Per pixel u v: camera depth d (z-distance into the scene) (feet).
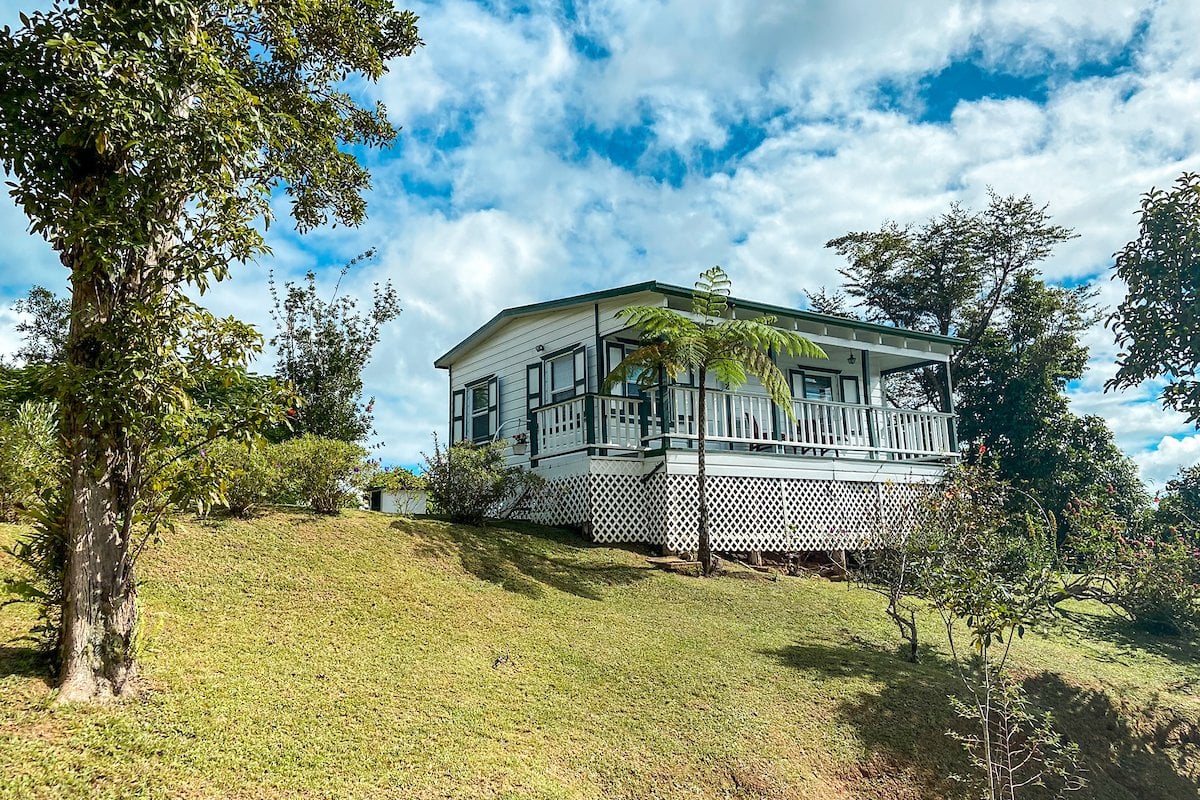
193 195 16.48
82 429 15.69
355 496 34.86
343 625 22.80
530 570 32.63
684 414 44.01
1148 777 22.57
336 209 33.78
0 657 15.89
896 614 28.17
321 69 30.37
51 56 15.03
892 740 21.35
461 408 64.18
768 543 43.52
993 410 72.64
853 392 62.13
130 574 16.42
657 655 24.77
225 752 14.85
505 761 16.88
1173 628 35.58
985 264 87.81
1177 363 26.09
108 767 13.37
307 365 59.11
